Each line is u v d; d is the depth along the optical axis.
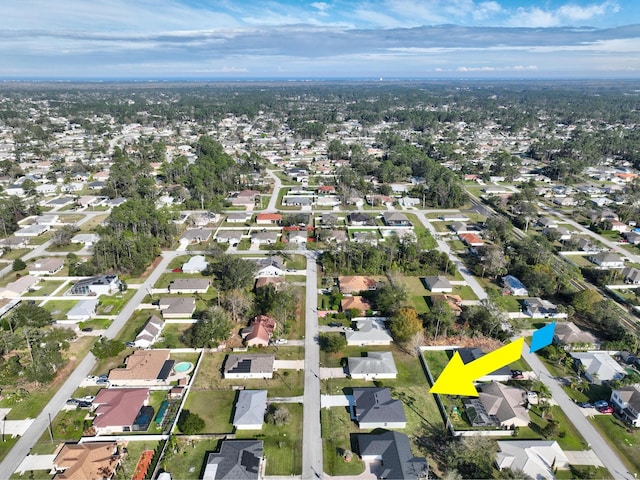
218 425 65.12
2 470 57.62
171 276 112.31
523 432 64.56
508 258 118.69
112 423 63.66
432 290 105.25
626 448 62.34
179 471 57.44
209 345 83.25
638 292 104.69
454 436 63.41
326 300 100.38
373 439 61.34
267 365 75.69
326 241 134.12
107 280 104.50
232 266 104.44
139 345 83.31
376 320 91.31
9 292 100.56
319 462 59.25
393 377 75.88
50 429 63.69
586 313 96.12
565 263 122.06
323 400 70.44
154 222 132.50
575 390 73.56
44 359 74.50
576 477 57.56
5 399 69.75
